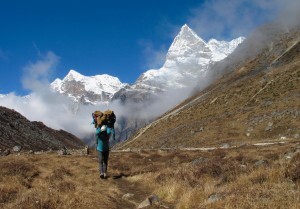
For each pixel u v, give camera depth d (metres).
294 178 12.02
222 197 11.23
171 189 14.39
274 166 14.05
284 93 124.31
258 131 95.25
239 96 149.88
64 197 12.01
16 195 12.51
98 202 12.59
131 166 23.77
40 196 11.71
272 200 9.85
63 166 20.17
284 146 35.78
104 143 18.55
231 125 109.25
